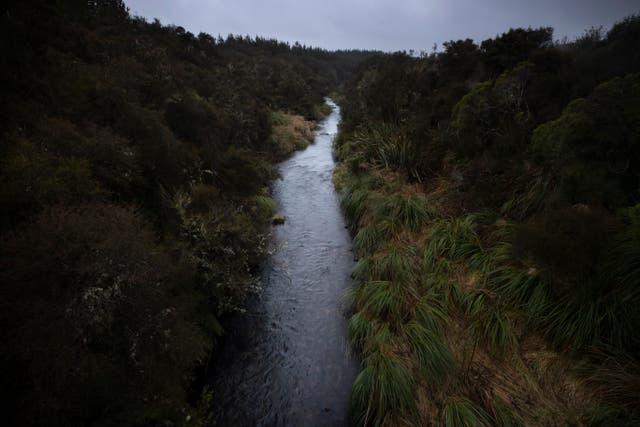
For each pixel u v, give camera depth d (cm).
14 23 606
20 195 329
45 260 266
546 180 498
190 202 555
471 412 315
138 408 286
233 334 502
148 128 617
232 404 393
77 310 266
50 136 445
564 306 381
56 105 531
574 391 321
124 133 579
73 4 1034
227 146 963
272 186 1144
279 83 2638
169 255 430
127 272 296
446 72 1080
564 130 442
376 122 1263
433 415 332
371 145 1080
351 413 368
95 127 535
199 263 482
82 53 782
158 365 320
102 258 286
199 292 475
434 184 776
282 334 502
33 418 238
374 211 733
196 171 682
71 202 357
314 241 779
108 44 934
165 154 598
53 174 368
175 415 311
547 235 362
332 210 956
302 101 2670
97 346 289
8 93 468
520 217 525
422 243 600
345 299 557
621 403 297
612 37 767
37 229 282
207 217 550
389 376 358
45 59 610
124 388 288
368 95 1460
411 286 496
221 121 990
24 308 251
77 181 382
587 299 358
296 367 444
